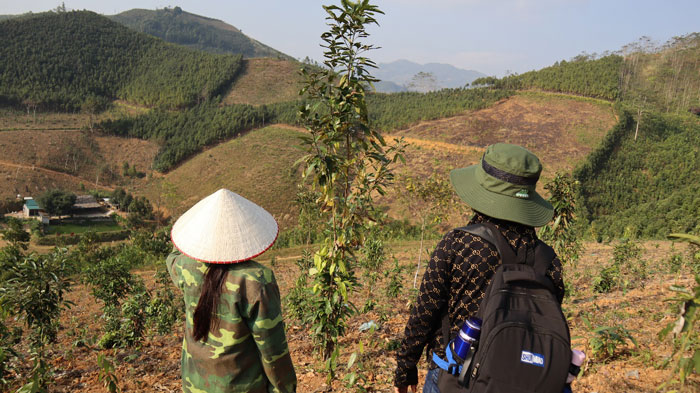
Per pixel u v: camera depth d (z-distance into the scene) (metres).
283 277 21.72
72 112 185.38
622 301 9.31
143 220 99.00
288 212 97.81
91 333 12.67
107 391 6.16
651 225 50.09
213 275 1.87
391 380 5.47
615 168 95.81
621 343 5.22
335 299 5.08
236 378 1.90
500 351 1.39
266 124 150.75
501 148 1.77
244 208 2.04
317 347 6.73
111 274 14.22
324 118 4.55
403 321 9.84
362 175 4.96
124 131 157.62
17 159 126.75
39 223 89.62
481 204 1.73
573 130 108.06
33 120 165.00
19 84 197.00
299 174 112.38
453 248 1.68
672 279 12.84
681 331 1.76
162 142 149.12
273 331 1.86
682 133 108.69
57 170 129.38
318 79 4.62
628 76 147.88
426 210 16.67
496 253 1.64
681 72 152.62
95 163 138.50
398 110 144.00
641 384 4.05
